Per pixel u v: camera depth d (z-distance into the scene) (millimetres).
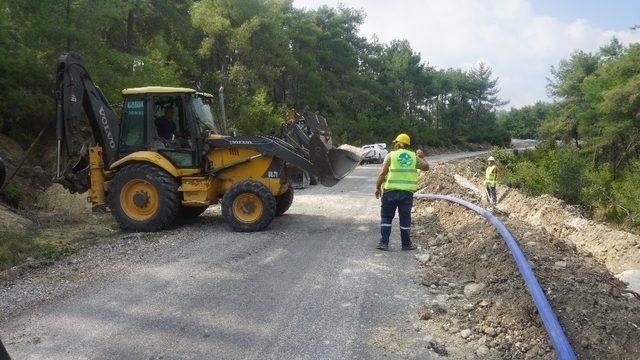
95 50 15617
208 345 4441
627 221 21609
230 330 4758
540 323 4605
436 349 4387
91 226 10047
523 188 26750
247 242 8367
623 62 34531
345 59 55531
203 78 31156
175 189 9422
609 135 33906
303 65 45656
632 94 31750
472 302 5477
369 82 61281
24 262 7238
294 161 9688
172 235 9000
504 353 4328
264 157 9758
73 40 14977
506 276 5820
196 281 6219
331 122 51031
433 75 92312
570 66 56531
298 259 7277
